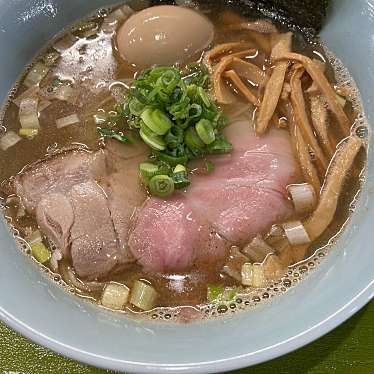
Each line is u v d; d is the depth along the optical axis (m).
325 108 0.22
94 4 0.25
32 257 0.21
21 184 0.21
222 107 0.22
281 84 0.22
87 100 0.23
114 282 0.20
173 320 0.19
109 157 0.21
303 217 0.21
